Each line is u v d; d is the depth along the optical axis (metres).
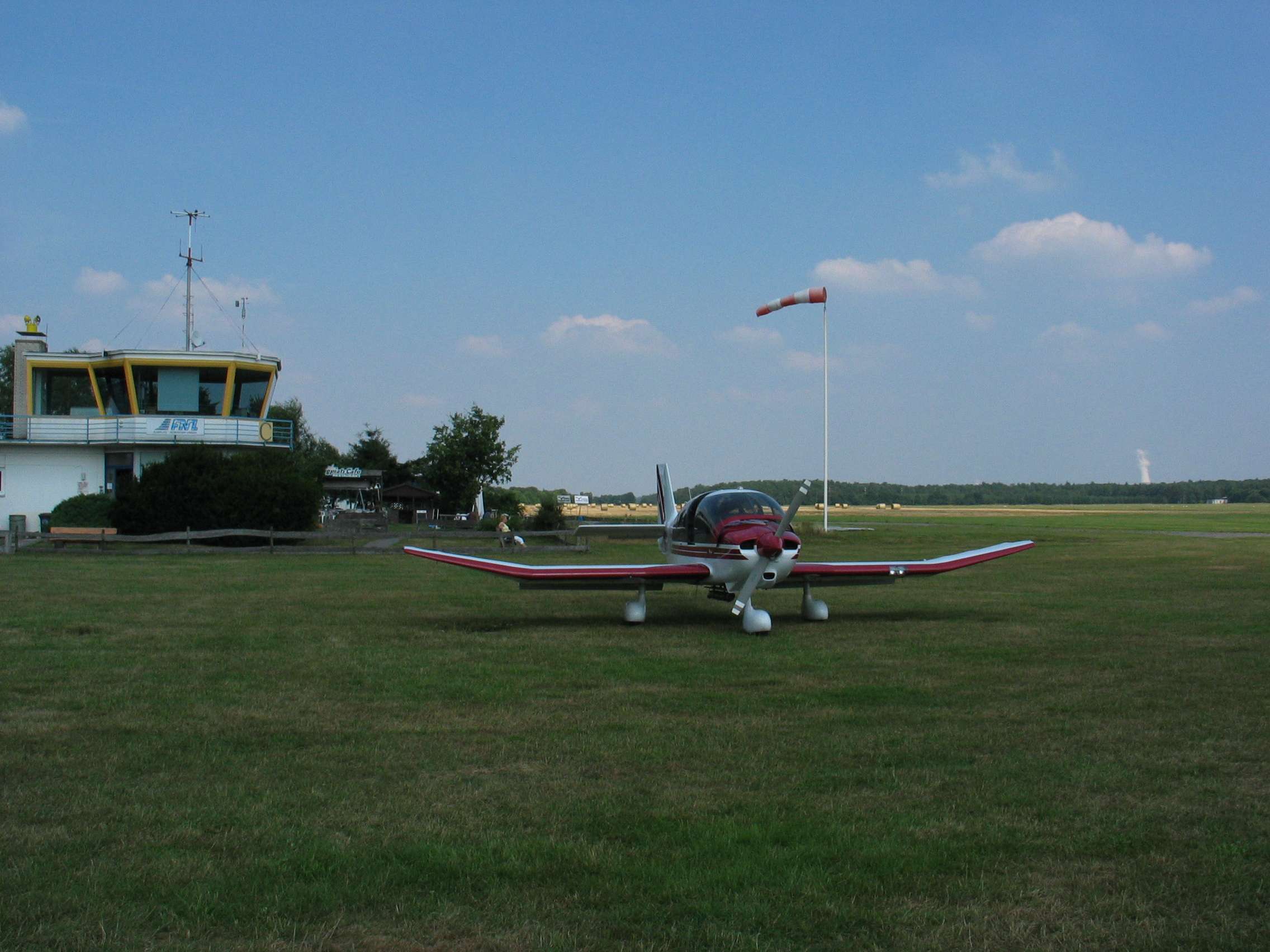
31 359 30.88
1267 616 13.33
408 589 17.05
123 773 5.91
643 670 9.30
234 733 6.86
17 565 21.39
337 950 3.71
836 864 4.51
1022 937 3.80
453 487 49.62
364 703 7.86
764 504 12.68
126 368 30.38
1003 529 47.16
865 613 13.87
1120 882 4.29
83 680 8.75
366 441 62.75
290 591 16.50
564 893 4.21
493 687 8.48
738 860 4.54
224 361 30.61
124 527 27.16
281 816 5.13
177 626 12.17
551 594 16.47
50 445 30.41
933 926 3.90
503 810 5.24
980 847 4.70
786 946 3.74
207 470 27.53
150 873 4.38
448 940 3.80
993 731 6.90
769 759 6.20
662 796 5.48
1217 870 4.42
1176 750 6.41
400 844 4.75
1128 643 10.94
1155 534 40.25
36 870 4.40
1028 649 10.56
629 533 15.68
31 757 6.23
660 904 4.11
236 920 3.95
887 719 7.29
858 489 193.25
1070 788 5.59
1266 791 5.53
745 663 9.70
